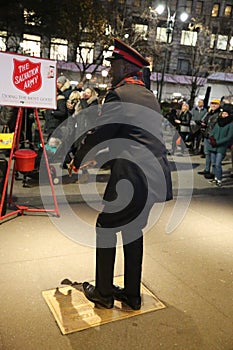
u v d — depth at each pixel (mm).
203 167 8156
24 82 3607
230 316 2477
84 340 2105
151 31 31594
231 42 36094
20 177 5680
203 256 3439
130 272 2371
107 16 24156
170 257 3352
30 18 20094
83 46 26672
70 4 19672
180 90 33219
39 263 2996
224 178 7355
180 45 35969
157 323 2324
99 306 2441
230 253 3568
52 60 3732
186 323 2352
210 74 34219
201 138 9727
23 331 2145
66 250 3283
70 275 2842
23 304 2410
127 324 2285
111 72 2295
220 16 37688
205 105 15258
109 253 2275
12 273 2801
